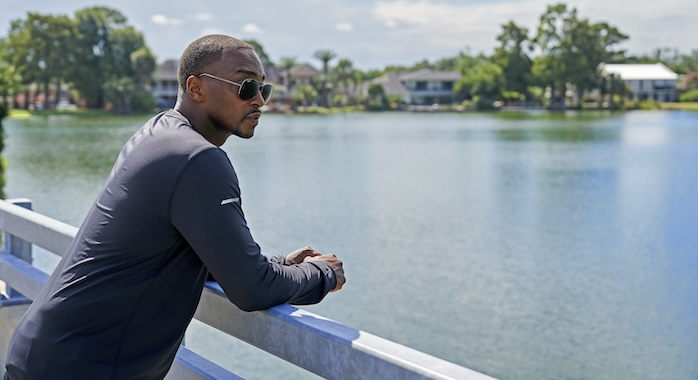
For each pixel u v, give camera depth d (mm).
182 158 1755
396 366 1456
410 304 11461
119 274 1768
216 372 2098
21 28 104812
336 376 1639
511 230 18938
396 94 135750
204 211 1729
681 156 41188
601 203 24156
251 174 32312
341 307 11266
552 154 43188
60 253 2715
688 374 8516
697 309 11305
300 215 20984
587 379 8430
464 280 13203
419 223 19922
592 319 10742
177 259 1799
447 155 42750
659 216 21344
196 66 1931
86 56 105062
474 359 8992
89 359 1764
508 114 111562
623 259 15289
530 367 8781
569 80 118438
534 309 11297
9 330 3230
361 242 17156
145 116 97188
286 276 1859
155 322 1802
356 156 42062
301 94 127125
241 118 1956
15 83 49625
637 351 9281
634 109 124438
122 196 1773
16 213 3121
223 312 2057
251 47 1986
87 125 73375
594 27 118062
